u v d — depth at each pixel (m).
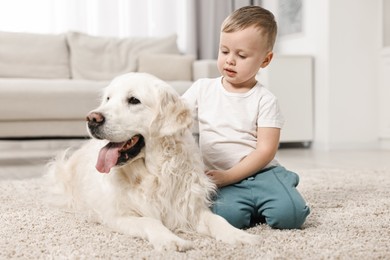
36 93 3.16
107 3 4.70
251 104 1.53
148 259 1.09
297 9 4.78
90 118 1.35
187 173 1.43
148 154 1.40
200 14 4.98
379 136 4.55
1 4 4.39
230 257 1.10
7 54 3.92
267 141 1.49
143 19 4.81
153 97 1.42
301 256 1.10
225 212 1.44
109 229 1.40
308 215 1.55
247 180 1.48
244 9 1.50
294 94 4.52
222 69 1.52
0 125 3.13
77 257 1.11
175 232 1.38
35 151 4.31
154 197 1.40
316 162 3.38
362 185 2.21
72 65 4.14
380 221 1.48
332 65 4.38
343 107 4.45
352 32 4.42
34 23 4.49
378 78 4.53
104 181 1.46
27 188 2.19
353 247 1.18
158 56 4.23
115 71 4.21
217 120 1.55
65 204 1.82
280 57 4.45
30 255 1.14
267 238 1.28
